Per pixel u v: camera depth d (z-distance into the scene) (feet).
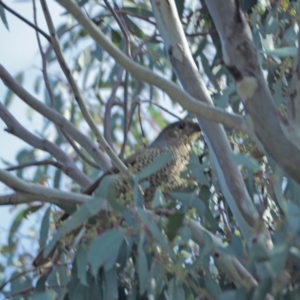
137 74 20.98
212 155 25.66
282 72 27.45
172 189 29.43
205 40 33.65
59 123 30.17
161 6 26.37
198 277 24.93
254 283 23.00
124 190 24.89
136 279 24.27
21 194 23.72
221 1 21.53
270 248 22.31
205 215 25.93
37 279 26.63
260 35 28.58
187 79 25.93
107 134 30.81
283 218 24.23
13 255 31.17
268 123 20.83
